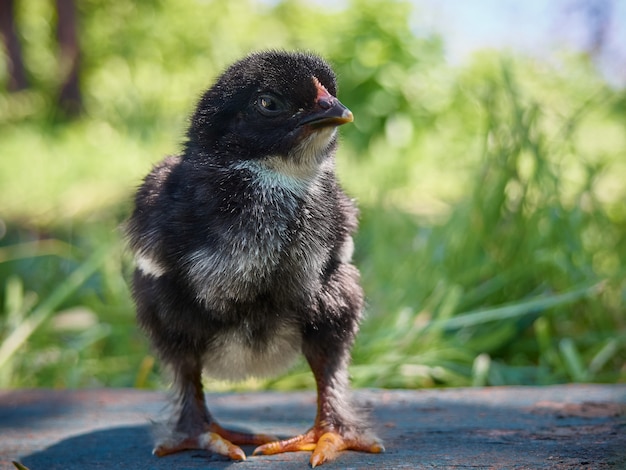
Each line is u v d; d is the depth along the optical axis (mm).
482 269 659
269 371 427
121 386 637
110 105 1892
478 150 931
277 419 477
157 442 423
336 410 417
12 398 531
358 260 688
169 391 431
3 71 1986
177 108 1794
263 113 415
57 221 1012
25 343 683
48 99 1864
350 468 394
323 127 413
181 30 2145
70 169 1278
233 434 429
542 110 737
